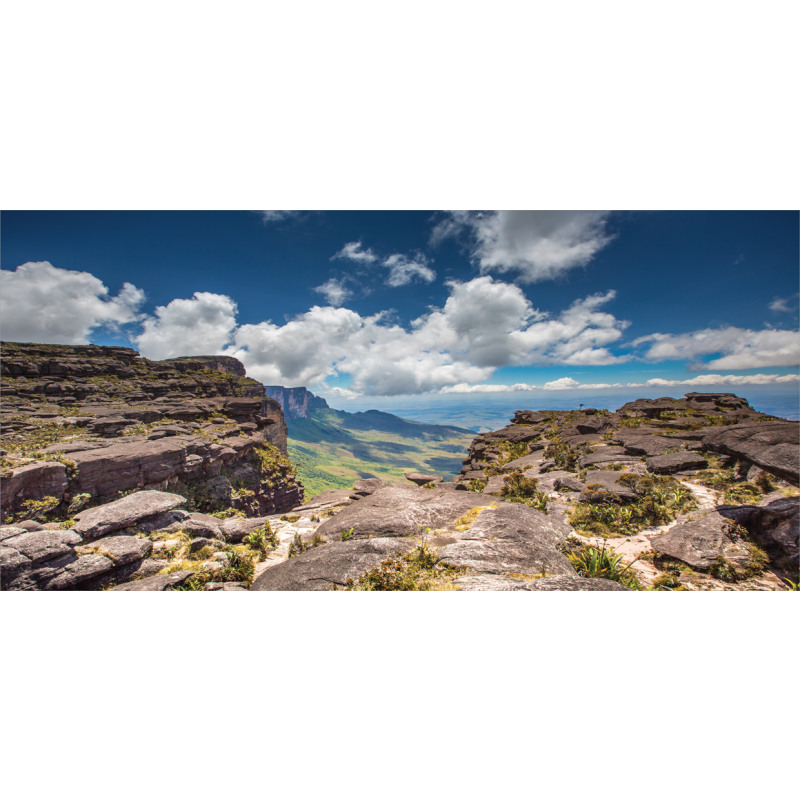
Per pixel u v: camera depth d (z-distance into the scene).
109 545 14.31
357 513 16.94
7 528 13.20
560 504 24.28
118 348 105.62
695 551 14.80
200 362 119.00
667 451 30.59
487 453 51.50
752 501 19.08
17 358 80.25
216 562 14.69
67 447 37.19
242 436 63.59
